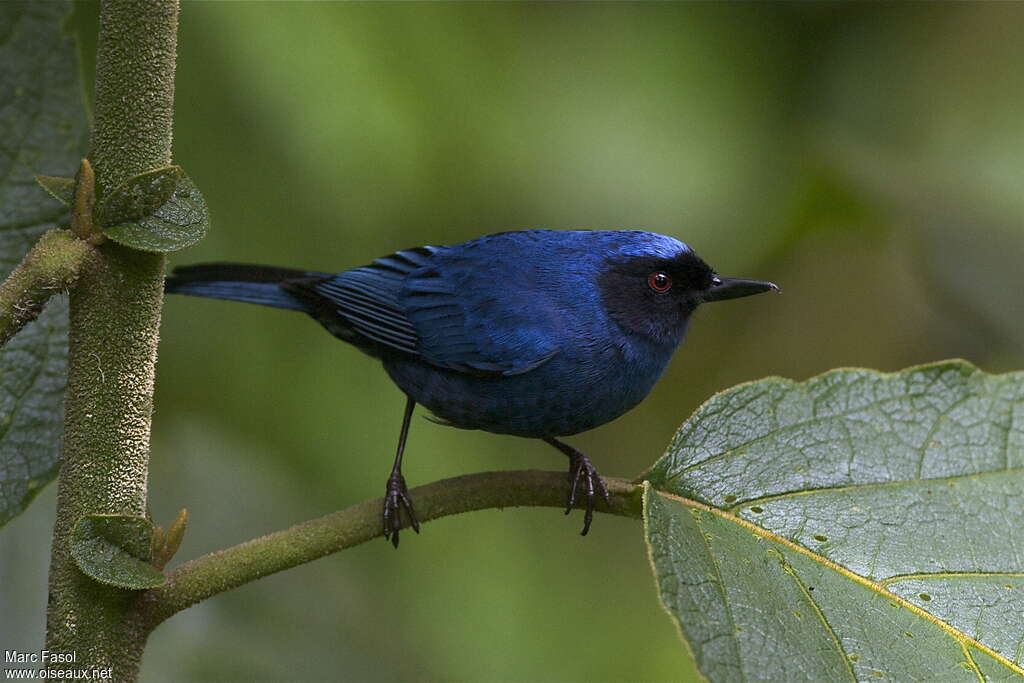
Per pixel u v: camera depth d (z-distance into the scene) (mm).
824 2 12508
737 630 5539
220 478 10977
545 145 11000
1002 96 13438
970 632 5918
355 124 10086
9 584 9406
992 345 14109
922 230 13648
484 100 10875
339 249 12266
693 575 5750
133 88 5348
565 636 12070
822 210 13680
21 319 5145
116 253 5344
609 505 6434
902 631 5891
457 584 11633
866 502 6531
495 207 12273
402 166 10336
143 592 5395
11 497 6227
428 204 12102
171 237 5223
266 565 5562
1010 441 6773
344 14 10227
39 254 5180
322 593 10977
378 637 10977
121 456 5422
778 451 6582
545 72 11188
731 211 11625
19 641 9266
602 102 11164
